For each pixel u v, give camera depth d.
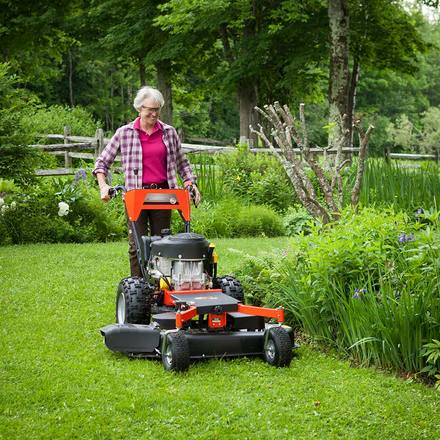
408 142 54.16
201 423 4.71
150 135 7.21
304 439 4.50
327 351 6.32
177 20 24.81
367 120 61.56
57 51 35.31
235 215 14.47
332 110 23.14
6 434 4.44
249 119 28.53
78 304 7.73
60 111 32.06
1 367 5.66
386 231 6.38
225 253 11.31
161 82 30.91
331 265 6.34
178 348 5.55
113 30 28.89
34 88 50.09
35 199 12.83
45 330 6.73
